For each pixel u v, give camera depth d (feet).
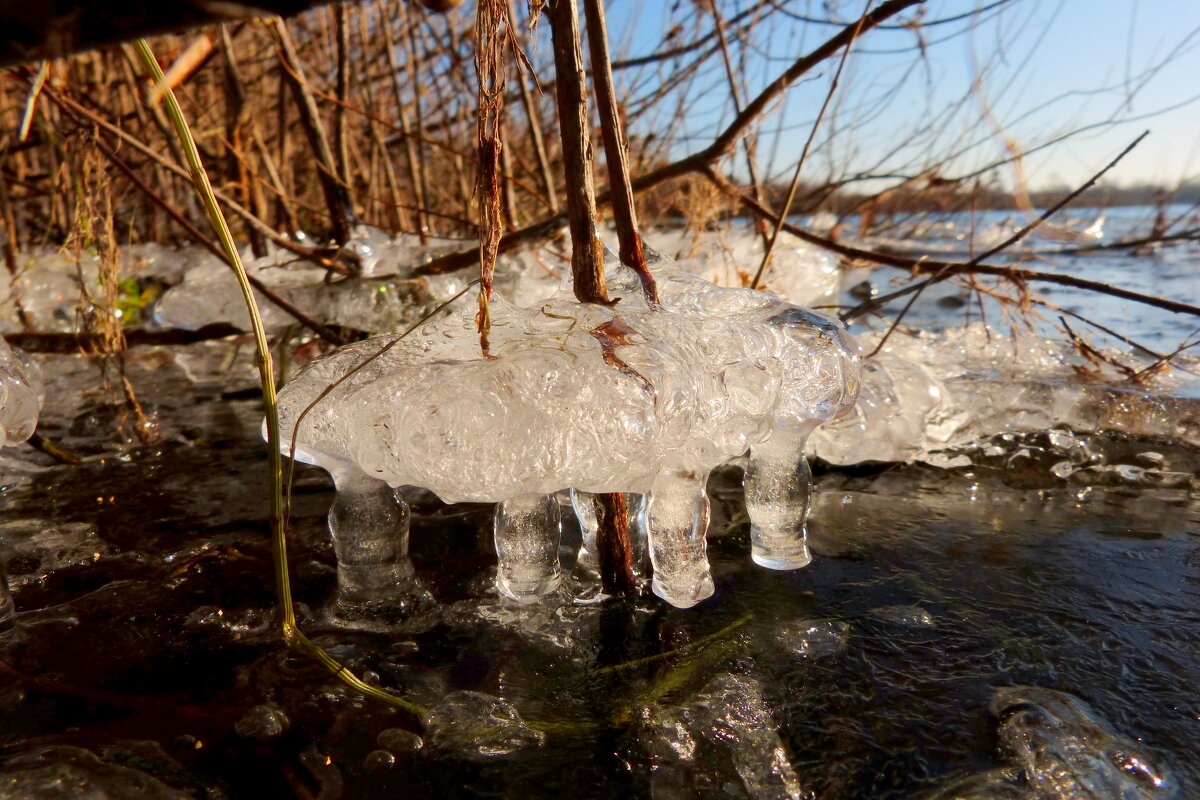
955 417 1.84
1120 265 4.70
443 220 4.11
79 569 1.31
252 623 1.15
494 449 0.92
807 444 1.75
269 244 3.23
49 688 1.00
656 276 1.28
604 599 1.20
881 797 0.83
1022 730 0.90
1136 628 1.11
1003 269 1.98
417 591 1.22
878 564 1.31
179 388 2.38
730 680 1.01
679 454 1.05
